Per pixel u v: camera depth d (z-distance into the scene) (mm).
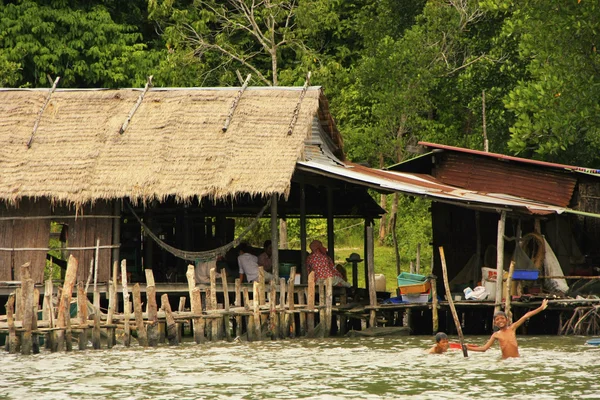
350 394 56844
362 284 130625
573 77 99062
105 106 97750
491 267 98562
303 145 91438
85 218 90625
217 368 66750
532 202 97750
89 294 90125
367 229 89188
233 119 94125
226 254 102938
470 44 139625
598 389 57656
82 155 91688
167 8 143250
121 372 65125
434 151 111250
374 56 139500
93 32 150750
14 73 141500
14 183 89500
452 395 56156
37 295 76688
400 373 64312
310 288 85812
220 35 145125
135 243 98688
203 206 104000
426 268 132375
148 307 78875
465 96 136625
